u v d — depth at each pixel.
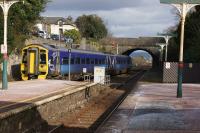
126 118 18.17
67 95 25.09
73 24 126.69
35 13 51.59
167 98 26.69
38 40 56.09
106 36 127.50
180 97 27.05
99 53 60.03
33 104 18.17
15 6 47.50
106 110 25.91
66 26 123.19
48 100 20.53
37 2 51.19
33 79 41.84
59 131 17.98
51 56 43.25
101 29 126.31
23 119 17.03
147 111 20.38
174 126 15.99
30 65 42.94
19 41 48.31
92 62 55.84
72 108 26.48
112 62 66.88
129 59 86.31
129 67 85.94
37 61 42.59
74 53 49.22
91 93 34.75
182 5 26.20
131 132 14.84
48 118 20.75
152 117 18.39
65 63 46.56
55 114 22.12
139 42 114.56
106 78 47.16
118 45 114.25
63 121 21.02
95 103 30.34
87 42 102.69
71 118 22.19
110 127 15.89
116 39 115.25
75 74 49.69
